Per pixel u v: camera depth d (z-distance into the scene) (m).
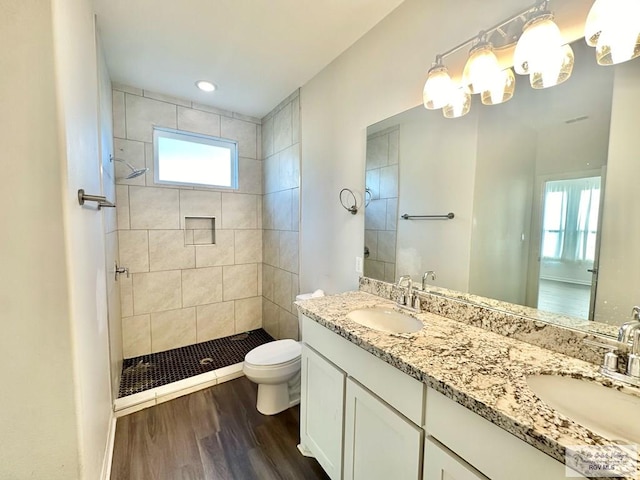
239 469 1.46
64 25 0.86
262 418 1.85
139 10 1.51
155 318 2.65
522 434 0.60
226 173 3.02
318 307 1.48
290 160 2.61
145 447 1.59
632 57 0.83
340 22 1.64
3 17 0.76
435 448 0.82
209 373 2.28
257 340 2.98
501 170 1.16
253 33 1.72
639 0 0.79
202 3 1.47
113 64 2.05
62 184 0.83
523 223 1.09
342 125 1.97
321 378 1.37
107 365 1.57
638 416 0.73
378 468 1.03
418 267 1.51
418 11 1.44
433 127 1.41
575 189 0.96
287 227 2.70
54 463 0.89
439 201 1.40
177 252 2.73
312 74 2.21
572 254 0.96
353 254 1.92
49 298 0.84
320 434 1.38
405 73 1.52
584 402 0.81
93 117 1.34
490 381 0.77
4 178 0.78
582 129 0.94
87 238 1.11
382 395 1.02
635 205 0.84
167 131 2.63
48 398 0.87
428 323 1.25
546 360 0.90
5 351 0.82
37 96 0.79
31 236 0.81
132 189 2.48
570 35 0.96
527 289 1.08
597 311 0.91
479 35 1.13
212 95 2.58
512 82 1.11
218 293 2.98
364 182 1.82
